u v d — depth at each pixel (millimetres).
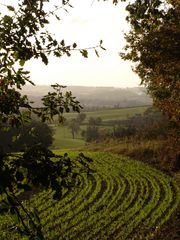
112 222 21812
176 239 18875
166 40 18859
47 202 26688
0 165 4117
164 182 31828
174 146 34969
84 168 4734
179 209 23734
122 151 47719
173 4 11828
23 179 4164
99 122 137375
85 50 4914
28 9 4691
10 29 4707
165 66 20312
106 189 30266
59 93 5461
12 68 4773
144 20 8820
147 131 51500
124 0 8250
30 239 4383
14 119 5023
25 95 5035
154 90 25750
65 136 129625
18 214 4285
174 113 25141
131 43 20438
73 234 20031
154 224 21266
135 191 29078
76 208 24812
